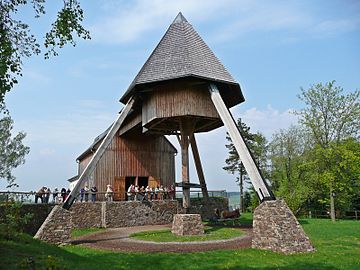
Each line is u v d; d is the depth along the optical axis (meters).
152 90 20.58
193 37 21.02
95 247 14.66
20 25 9.70
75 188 17.30
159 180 31.67
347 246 14.79
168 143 32.94
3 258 8.34
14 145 40.94
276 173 39.69
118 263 11.23
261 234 14.16
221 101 18.78
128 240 16.67
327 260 12.06
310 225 24.00
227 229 20.12
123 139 30.84
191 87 19.72
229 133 17.75
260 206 14.59
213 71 19.66
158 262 11.48
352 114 29.97
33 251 9.78
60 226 15.83
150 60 20.58
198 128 23.34
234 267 10.97
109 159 30.00
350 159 27.88
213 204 29.53
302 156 37.00
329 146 29.77
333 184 28.53
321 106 30.50
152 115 20.38
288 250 13.05
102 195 28.94
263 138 44.62
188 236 17.33
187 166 20.22
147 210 24.73
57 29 9.69
